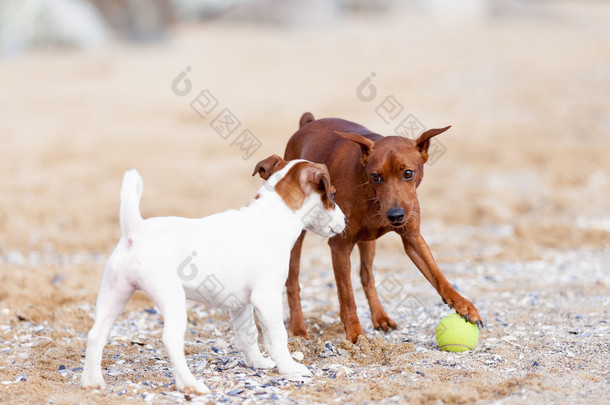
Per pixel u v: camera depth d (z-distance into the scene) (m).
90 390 6.08
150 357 7.29
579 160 18.92
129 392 6.05
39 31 35.34
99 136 22.33
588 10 48.81
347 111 24.59
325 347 7.33
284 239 6.42
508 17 45.91
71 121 24.02
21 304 9.24
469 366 6.62
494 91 27.17
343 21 44.12
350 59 33.28
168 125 23.81
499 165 18.78
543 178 17.41
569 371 6.40
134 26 39.16
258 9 43.50
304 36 39.31
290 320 7.98
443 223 14.17
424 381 6.24
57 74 30.86
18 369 6.87
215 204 15.46
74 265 11.37
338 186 7.36
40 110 25.38
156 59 33.59
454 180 17.59
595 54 32.41
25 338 7.97
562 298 9.27
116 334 8.16
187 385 5.95
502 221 14.10
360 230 7.37
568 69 29.81
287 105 25.70
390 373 6.49
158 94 27.72
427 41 37.06
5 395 6.02
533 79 28.53
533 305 8.97
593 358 6.81
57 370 6.85
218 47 36.44
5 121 23.86
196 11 44.59
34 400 5.90
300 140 8.26
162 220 6.04
